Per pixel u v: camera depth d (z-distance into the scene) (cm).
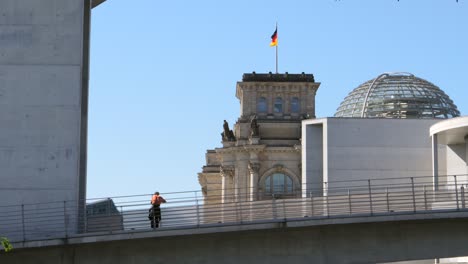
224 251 9769
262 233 9812
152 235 9581
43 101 10738
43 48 10819
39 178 10575
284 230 9844
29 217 10438
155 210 9731
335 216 9731
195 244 9769
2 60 10775
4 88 10738
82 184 11312
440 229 9925
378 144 15050
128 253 9719
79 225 10419
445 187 14425
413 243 9894
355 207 11719
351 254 9838
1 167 10588
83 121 11481
